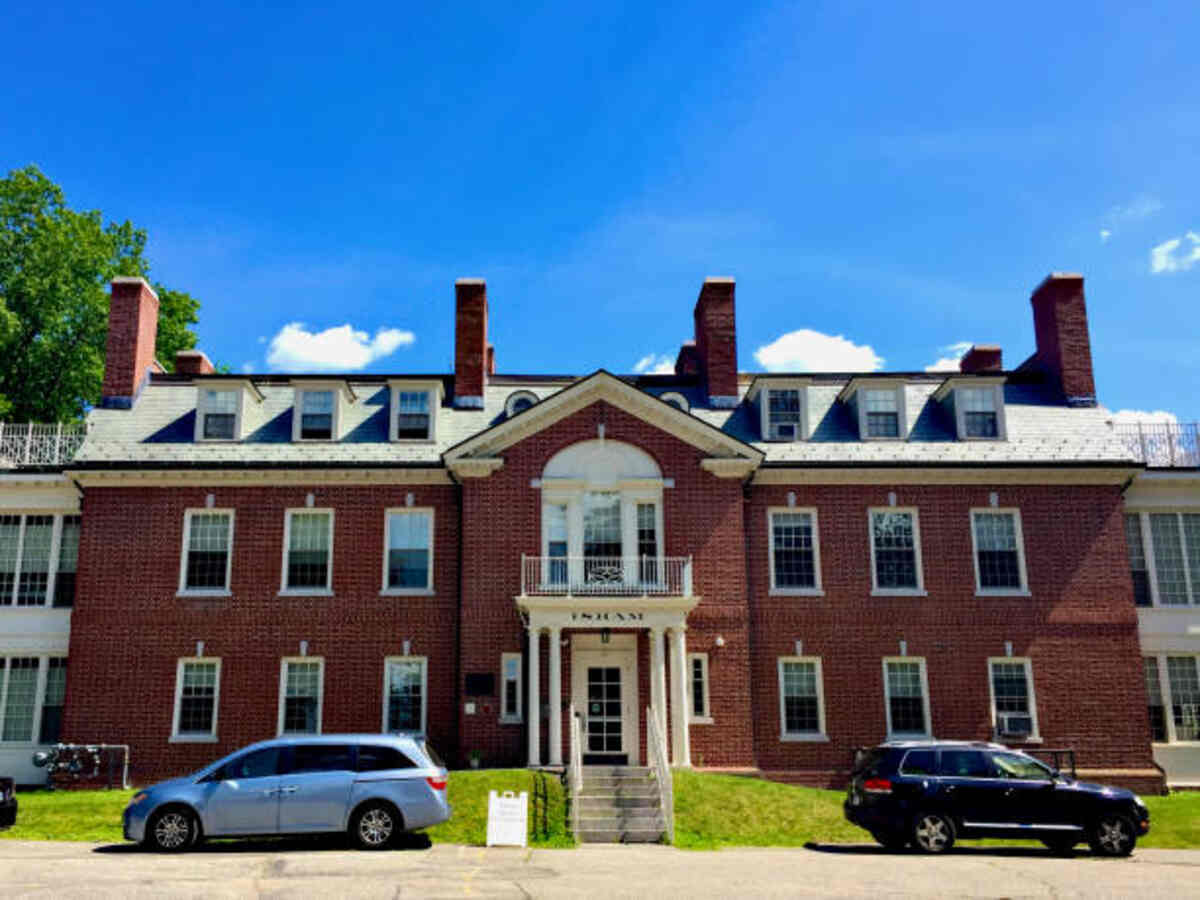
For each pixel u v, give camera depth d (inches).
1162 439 1140.5
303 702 1023.6
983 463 1073.5
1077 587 1063.0
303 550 1056.2
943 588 1059.3
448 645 1033.5
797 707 1035.3
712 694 999.6
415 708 1024.2
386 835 645.9
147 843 636.1
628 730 986.1
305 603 1040.2
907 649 1044.5
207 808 637.3
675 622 956.6
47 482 1075.9
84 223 1520.7
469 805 771.4
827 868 592.7
